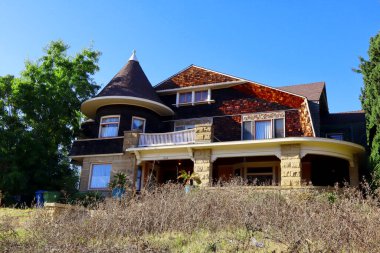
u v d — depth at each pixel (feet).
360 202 33.71
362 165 68.90
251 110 74.54
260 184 63.00
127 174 69.31
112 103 76.64
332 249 22.40
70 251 27.02
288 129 69.87
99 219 32.22
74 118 90.74
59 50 93.30
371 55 69.10
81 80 93.45
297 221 26.27
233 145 61.67
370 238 23.30
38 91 81.82
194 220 31.37
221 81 79.25
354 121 74.90
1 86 78.48
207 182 61.82
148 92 79.30
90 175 72.95
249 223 27.22
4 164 74.18
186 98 82.48
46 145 80.69
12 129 77.15
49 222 34.12
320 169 70.18
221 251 25.55
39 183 77.97
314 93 74.84
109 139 73.41
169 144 67.92
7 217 40.29
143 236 30.01
